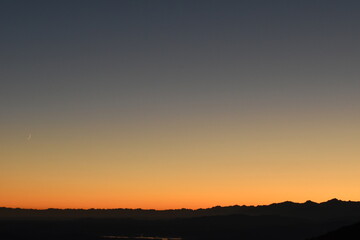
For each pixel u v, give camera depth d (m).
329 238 117.19
